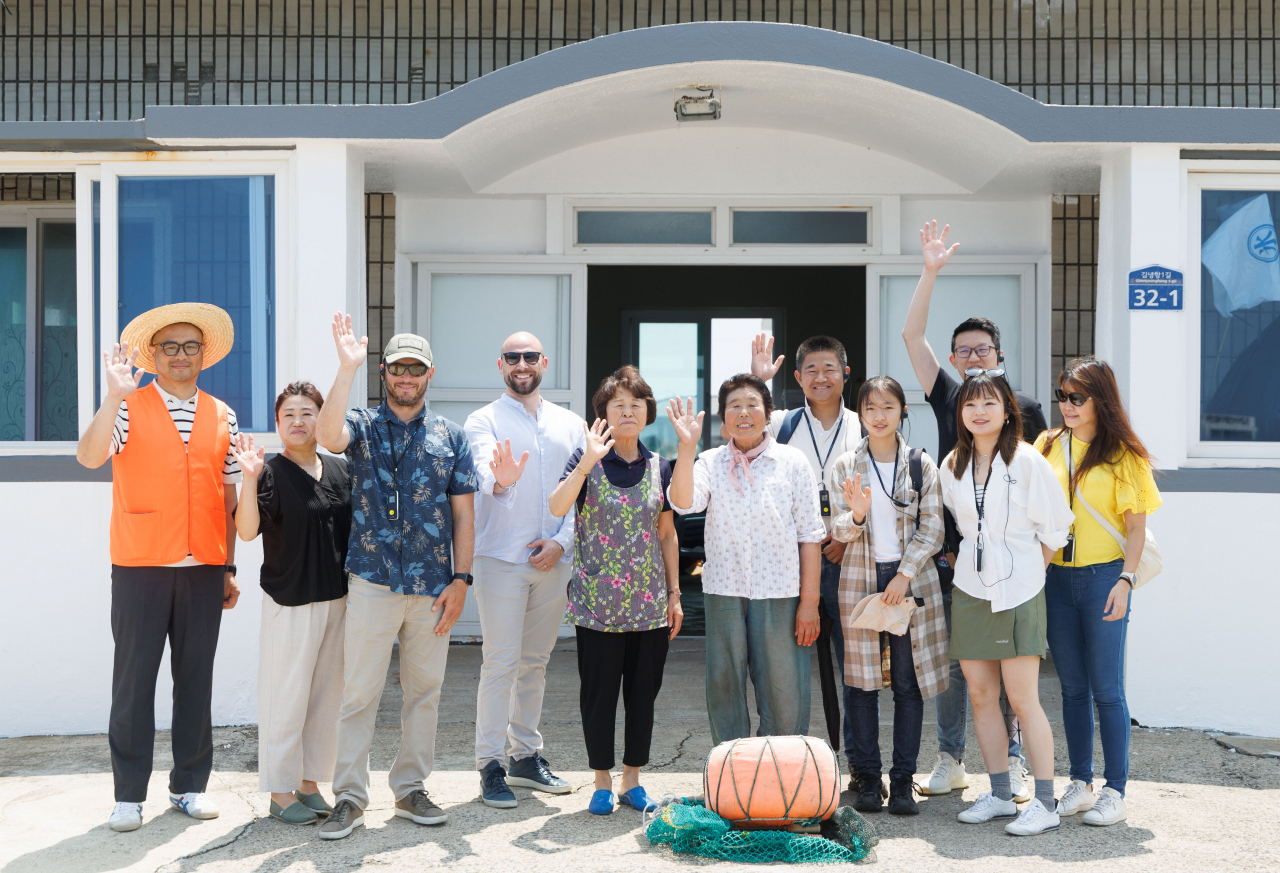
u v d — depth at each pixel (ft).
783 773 11.73
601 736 12.68
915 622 12.76
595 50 16.96
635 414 12.69
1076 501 12.80
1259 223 17.02
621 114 19.67
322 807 12.78
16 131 16.31
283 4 22.67
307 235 16.74
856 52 17.02
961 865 11.18
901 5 22.54
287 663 12.41
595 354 28.66
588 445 12.26
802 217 21.95
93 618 16.37
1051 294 21.56
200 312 13.23
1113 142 16.74
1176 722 16.37
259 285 16.93
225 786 13.85
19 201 20.90
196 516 12.73
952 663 13.55
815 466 14.34
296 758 12.50
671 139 21.76
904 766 12.88
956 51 22.54
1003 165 18.67
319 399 12.60
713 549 13.05
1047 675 19.76
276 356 16.87
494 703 13.24
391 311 21.74
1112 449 12.62
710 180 21.80
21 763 14.96
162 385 13.16
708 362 28.73
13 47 22.74
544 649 13.96
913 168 21.62
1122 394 17.01
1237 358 16.97
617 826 12.36
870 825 11.80
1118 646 12.67
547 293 22.03
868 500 12.56
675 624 13.00
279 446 16.83
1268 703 16.21
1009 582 12.26
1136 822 12.54
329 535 12.50
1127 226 16.97
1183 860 11.34
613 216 22.00
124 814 12.35
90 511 16.37
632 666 12.91
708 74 17.48
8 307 20.84
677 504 12.57
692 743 15.71
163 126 16.38
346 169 16.84
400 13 22.71
